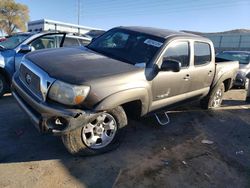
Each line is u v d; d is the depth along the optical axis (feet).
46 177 10.65
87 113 10.73
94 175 11.06
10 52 20.52
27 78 12.55
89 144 12.17
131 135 15.30
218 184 11.51
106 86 11.19
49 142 13.42
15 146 12.78
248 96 26.17
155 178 11.32
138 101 13.05
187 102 17.52
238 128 18.56
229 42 137.90
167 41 14.66
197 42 17.10
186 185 11.15
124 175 11.27
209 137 16.37
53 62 12.28
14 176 10.53
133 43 15.06
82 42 25.98
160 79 13.76
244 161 13.82
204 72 17.90
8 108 17.99
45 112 10.69
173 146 14.49
